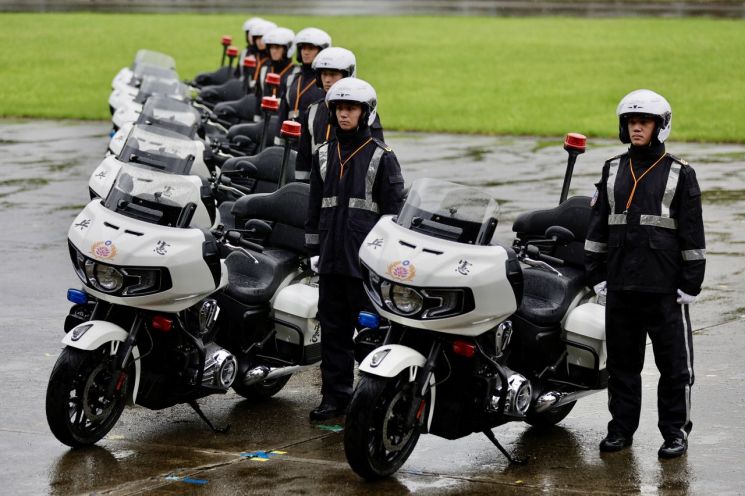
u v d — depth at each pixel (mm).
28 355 17141
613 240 13461
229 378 14273
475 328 12594
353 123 14523
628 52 73562
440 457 13445
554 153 39812
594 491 12227
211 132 29156
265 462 13078
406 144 42281
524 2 113875
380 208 14664
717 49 73500
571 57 72062
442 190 12969
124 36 83500
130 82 33719
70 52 75375
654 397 15688
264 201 15688
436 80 63250
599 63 68938
